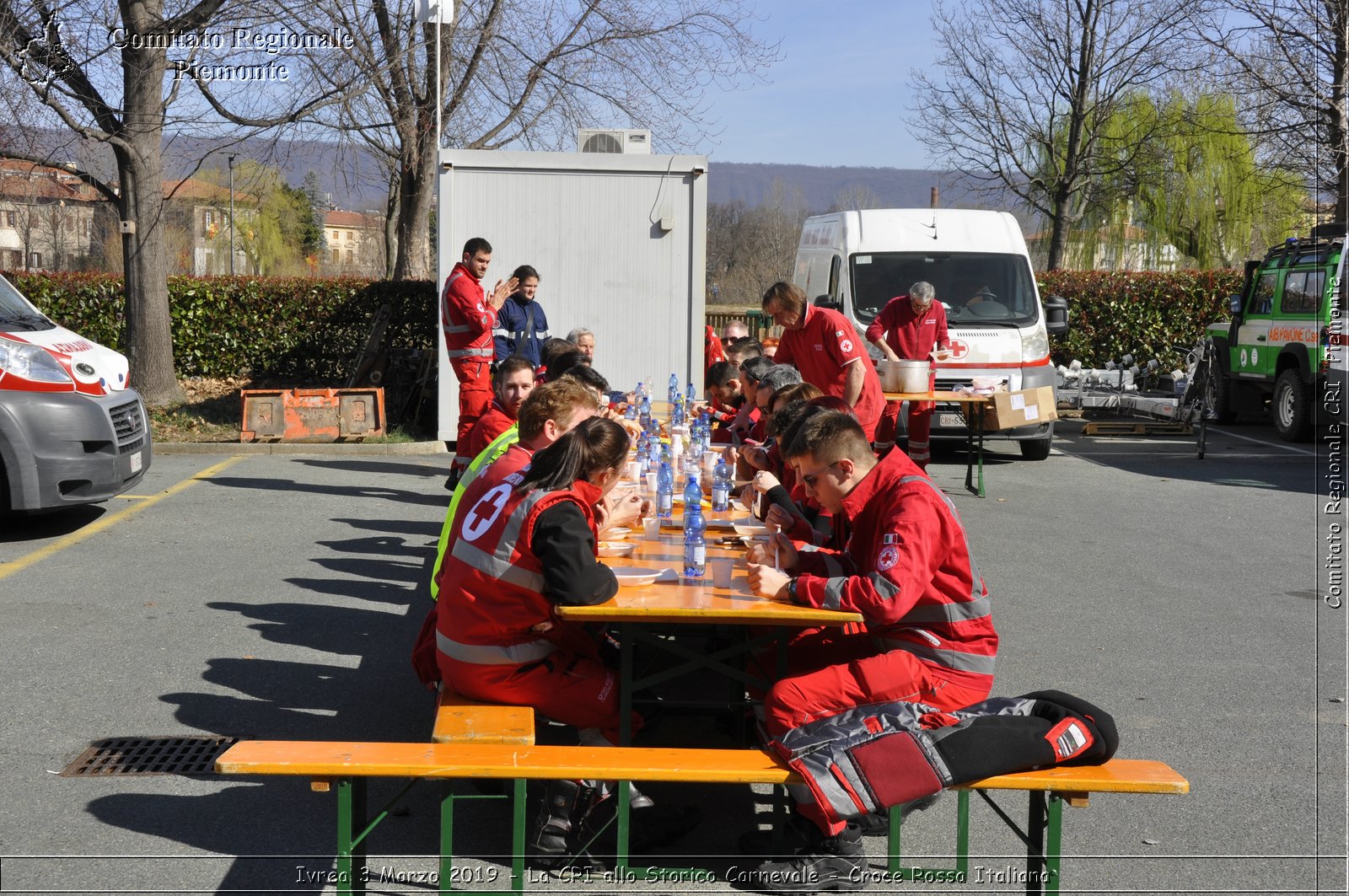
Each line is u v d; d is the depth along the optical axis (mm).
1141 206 32281
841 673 3836
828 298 13672
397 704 5527
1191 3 21828
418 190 19984
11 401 8305
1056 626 7055
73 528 9172
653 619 3816
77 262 36344
